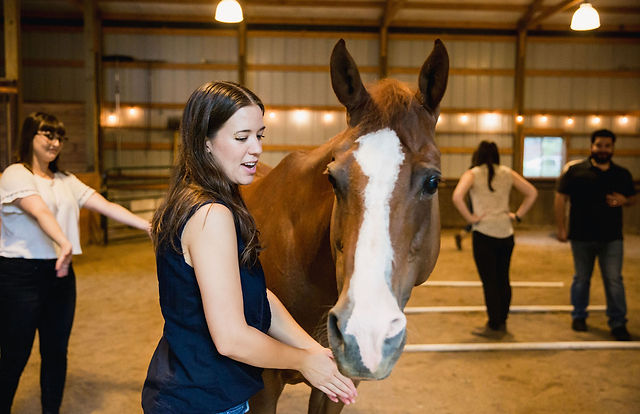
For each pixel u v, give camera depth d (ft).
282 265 5.87
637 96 41.22
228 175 3.97
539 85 41.19
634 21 40.34
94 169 34.50
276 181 6.54
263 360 3.79
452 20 40.40
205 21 39.81
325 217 5.35
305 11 39.24
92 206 8.89
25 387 10.87
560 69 41.01
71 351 13.01
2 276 7.92
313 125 41.01
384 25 39.24
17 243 7.99
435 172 4.25
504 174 14.08
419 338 14.30
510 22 40.57
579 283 14.74
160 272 3.98
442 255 27.94
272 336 4.46
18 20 23.16
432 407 10.34
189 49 39.99
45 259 8.14
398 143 4.27
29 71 39.50
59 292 8.54
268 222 6.21
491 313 14.67
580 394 10.89
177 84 40.04
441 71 4.56
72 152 35.24
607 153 13.64
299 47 40.50
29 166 8.22
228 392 3.98
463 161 41.27
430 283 20.20
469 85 40.98
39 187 8.21
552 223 40.75
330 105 40.88
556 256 27.96
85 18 33.73
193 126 3.90
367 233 4.00
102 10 38.83
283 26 40.14
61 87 39.73
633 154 41.24
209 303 3.68
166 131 39.96
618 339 14.05
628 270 24.03
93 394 10.67
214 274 3.67
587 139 41.39
